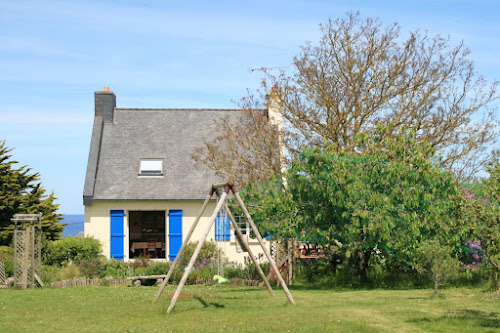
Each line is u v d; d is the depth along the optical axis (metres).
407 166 17.44
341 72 22.55
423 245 16.08
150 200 27.16
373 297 15.35
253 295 15.91
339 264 21.55
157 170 28.31
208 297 15.05
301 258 23.25
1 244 28.95
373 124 22.33
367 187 17.20
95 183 27.56
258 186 19.03
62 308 13.83
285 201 17.98
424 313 11.99
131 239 28.83
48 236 31.89
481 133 22.64
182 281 12.60
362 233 17.86
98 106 30.33
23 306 14.37
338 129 22.14
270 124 23.72
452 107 22.53
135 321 11.56
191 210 27.34
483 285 17.25
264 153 23.31
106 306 13.92
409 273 19.59
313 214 18.19
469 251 17.47
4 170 30.91
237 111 31.09
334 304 13.79
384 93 22.36
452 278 15.66
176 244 27.16
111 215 27.22
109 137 29.66
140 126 30.28
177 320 11.55
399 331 10.20
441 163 18.73
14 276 20.02
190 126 30.41
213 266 23.22
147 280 22.80
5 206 29.75
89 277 22.92
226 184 13.12
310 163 17.73
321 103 22.48
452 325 10.64
